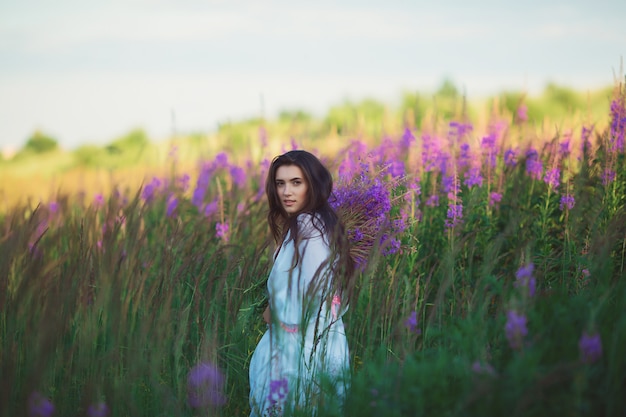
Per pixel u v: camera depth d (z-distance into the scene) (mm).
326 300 3424
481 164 5660
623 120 5043
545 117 6418
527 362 2592
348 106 20000
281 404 3352
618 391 2617
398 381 2832
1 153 22203
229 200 5840
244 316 4051
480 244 4801
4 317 3818
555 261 4480
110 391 3398
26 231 3893
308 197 3658
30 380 2986
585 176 4691
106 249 3947
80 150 20688
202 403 3613
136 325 3949
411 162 5840
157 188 6613
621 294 3184
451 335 3150
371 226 3904
